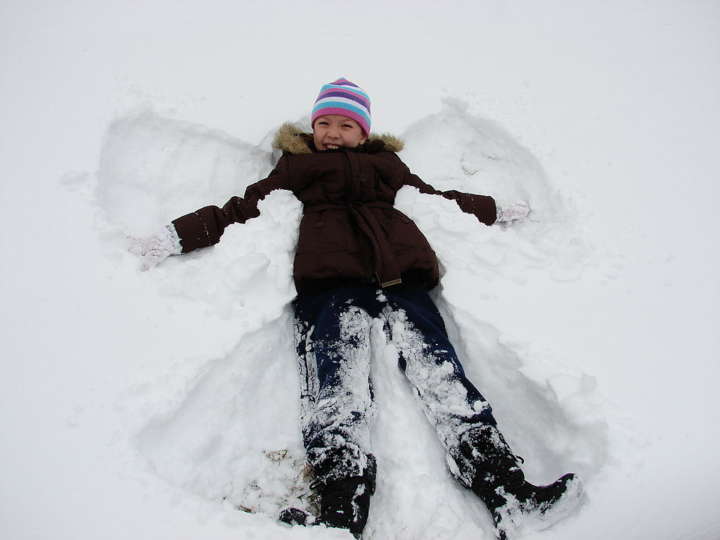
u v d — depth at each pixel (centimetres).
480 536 120
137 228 178
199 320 148
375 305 163
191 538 107
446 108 232
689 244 182
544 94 242
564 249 178
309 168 182
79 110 195
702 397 140
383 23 273
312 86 233
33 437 117
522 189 216
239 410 143
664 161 212
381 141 198
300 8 274
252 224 170
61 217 162
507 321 157
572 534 114
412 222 179
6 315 139
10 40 225
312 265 162
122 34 239
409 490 130
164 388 131
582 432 132
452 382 139
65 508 108
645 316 161
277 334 158
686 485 121
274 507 130
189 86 219
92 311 144
